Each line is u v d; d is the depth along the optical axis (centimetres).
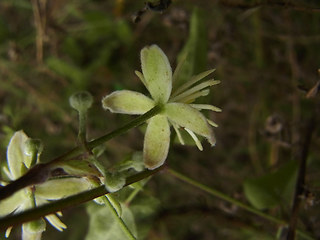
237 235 17
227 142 18
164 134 8
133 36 18
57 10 17
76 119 17
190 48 11
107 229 11
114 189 7
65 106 17
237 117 17
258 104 16
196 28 11
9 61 17
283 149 16
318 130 15
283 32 16
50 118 17
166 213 14
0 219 6
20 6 18
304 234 12
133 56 18
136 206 11
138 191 11
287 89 16
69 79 18
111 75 18
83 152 7
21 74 18
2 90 18
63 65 17
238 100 17
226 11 15
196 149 17
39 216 6
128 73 18
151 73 8
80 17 18
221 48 16
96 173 7
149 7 10
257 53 16
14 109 18
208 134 7
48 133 17
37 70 17
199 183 12
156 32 18
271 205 12
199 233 18
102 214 11
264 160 17
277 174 12
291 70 16
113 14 18
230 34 16
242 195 14
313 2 15
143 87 18
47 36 17
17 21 18
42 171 6
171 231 18
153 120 8
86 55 18
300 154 13
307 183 13
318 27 15
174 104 8
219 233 18
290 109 16
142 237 11
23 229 7
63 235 18
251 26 16
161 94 8
